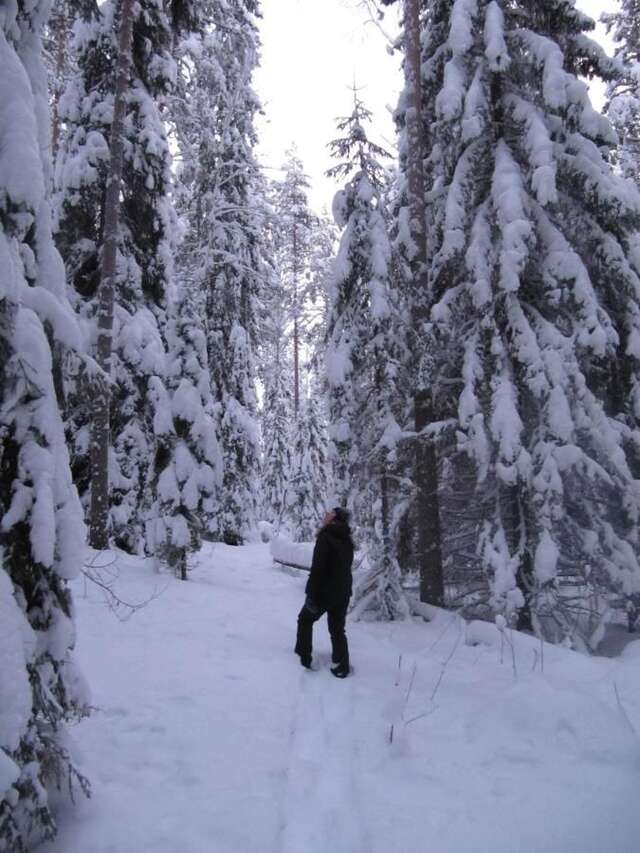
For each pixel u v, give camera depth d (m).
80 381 3.30
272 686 5.34
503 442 7.95
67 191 11.91
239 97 20.31
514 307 8.60
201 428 10.12
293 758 3.95
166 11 12.36
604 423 8.26
